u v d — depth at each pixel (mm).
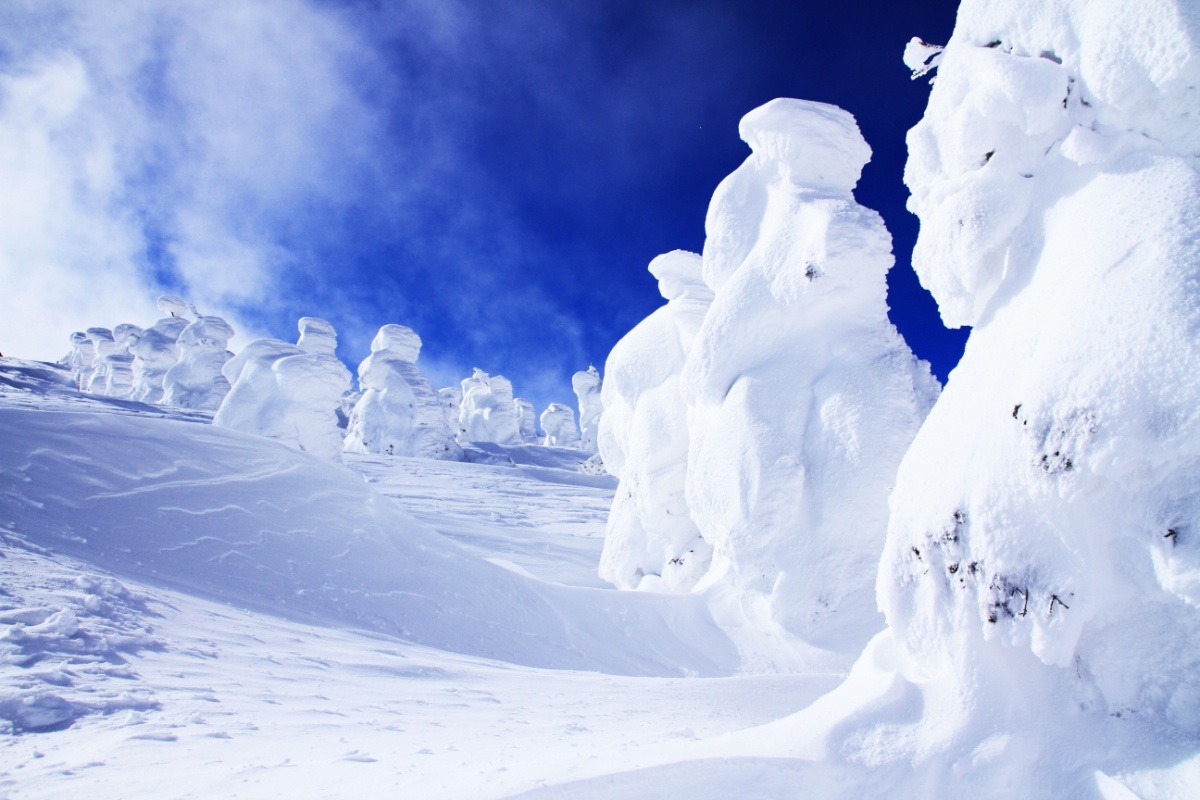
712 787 2398
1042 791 2256
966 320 3572
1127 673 2359
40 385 36875
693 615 9391
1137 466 2359
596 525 21359
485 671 5664
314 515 8023
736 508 9156
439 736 3412
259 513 7574
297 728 3344
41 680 3385
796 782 2451
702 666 8344
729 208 11516
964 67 3543
